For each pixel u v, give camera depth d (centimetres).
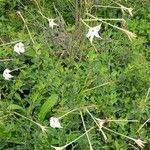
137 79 80
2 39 86
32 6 93
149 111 76
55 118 69
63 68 82
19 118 74
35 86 76
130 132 75
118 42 87
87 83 77
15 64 80
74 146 70
